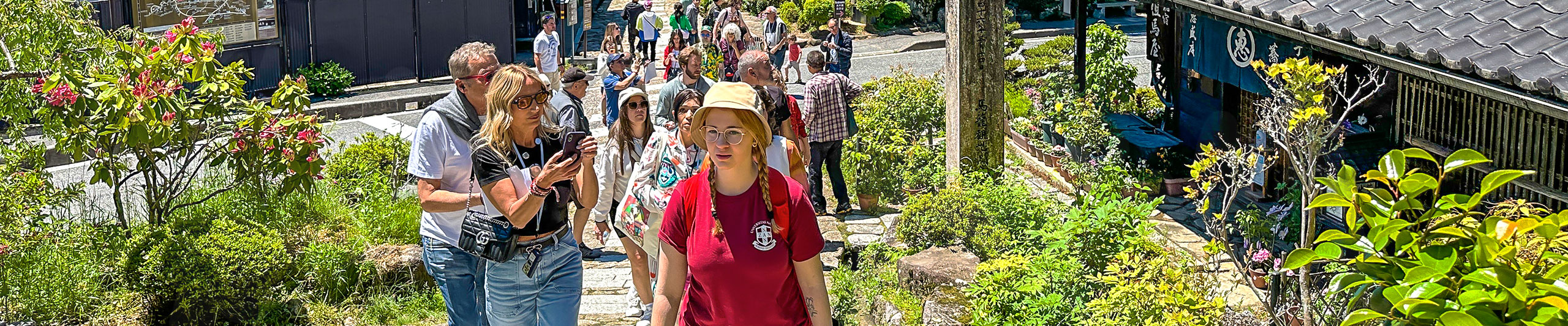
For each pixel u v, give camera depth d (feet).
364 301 25.54
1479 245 12.81
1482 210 24.12
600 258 29.09
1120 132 39.73
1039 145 41.60
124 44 26.45
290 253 25.58
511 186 16.62
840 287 25.90
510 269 17.40
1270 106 23.73
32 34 29.19
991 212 26.37
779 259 13.67
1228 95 36.78
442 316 25.16
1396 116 27.45
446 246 17.83
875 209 33.78
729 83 13.37
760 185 13.48
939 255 25.32
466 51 17.60
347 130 60.23
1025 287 21.12
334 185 32.32
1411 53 22.79
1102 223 22.45
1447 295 13.10
